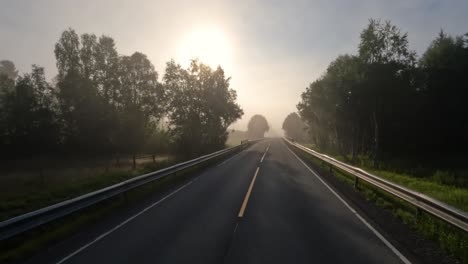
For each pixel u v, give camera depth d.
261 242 6.66
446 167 22.38
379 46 24.45
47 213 7.34
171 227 7.89
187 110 36.94
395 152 31.66
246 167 21.69
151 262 5.68
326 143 47.06
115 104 35.97
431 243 6.72
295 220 8.42
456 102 29.70
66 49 36.47
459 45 30.58
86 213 9.92
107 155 39.12
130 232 7.56
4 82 39.16
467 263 5.66
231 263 5.57
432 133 31.09
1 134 34.25
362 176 13.17
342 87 27.36
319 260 5.70
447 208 6.90
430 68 30.75
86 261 5.83
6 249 7.12
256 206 10.08
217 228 7.71
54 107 37.06
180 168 17.58
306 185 14.24
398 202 10.73
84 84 36.00
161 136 43.75
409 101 30.19
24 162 32.16
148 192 13.10
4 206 11.16
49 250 6.51
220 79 42.47
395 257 5.89
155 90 33.56
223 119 45.81
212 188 13.61
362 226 7.89
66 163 31.69
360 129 33.34
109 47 37.50
